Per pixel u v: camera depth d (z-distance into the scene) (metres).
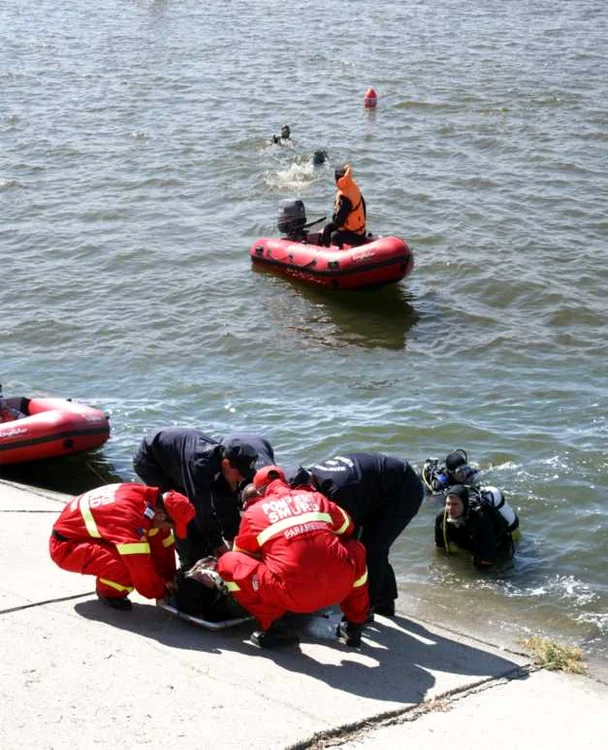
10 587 6.20
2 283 15.55
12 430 9.98
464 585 7.64
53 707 4.68
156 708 4.78
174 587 6.20
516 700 5.47
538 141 22.55
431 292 14.97
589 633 6.93
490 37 34.31
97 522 5.85
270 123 24.42
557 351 12.81
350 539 5.73
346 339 13.36
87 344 13.32
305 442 10.28
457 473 8.71
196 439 6.39
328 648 5.92
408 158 21.55
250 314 14.26
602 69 29.22
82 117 25.56
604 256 16.06
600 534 8.40
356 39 34.66
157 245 17.12
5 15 41.69
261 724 4.72
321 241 15.79
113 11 42.44
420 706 5.20
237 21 39.16
